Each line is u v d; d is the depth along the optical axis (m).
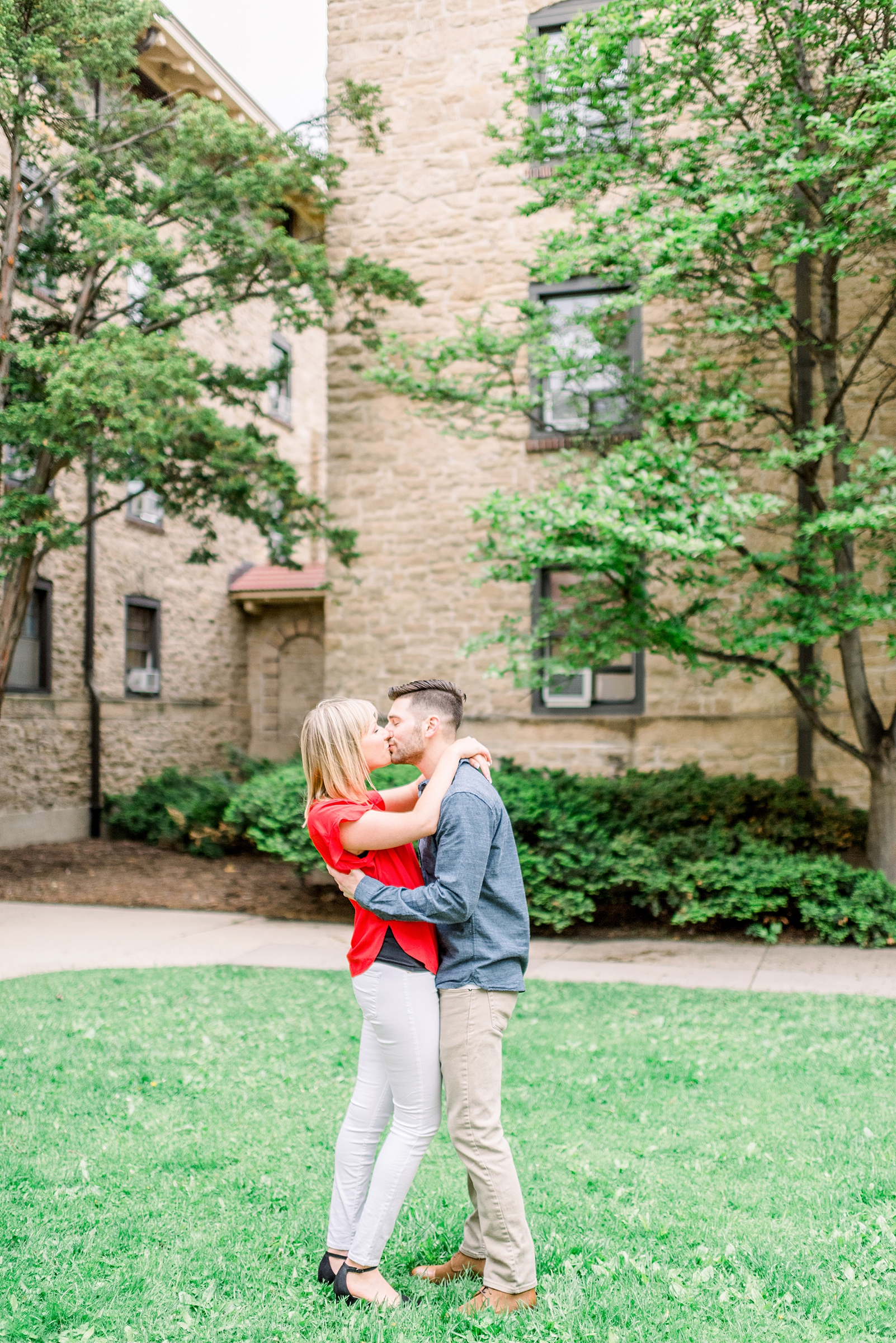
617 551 7.14
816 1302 2.65
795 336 8.69
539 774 10.31
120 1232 3.06
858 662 8.45
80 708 14.42
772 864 7.89
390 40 11.77
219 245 10.28
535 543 7.57
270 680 18.69
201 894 9.93
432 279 11.59
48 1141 3.81
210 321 17.06
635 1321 2.57
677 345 9.30
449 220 11.54
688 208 7.40
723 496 7.15
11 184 9.59
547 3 11.23
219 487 10.45
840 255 7.82
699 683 10.66
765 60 7.77
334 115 10.52
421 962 2.64
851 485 7.38
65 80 9.21
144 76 14.01
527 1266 2.64
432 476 11.63
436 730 2.73
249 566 19.28
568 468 10.82
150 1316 2.61
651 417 9.22
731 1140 3.81
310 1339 2.52
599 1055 4.90
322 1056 4.91
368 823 2.58
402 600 11.67
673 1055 4.87
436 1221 3.18
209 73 14.19
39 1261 2.88
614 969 6.91
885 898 7.60
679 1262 2.88
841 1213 3.18
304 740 2.77
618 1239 3.03
